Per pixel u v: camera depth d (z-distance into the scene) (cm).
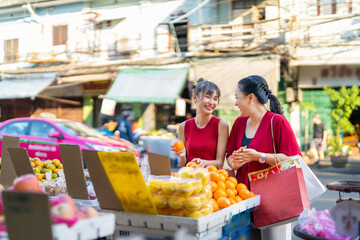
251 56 1302
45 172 312
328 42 1359
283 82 1432
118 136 1095
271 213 250
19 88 1639
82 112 1702
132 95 1403
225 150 301
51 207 153
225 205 223
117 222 215
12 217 150
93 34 1655
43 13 1745
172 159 1213
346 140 1402
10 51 1808
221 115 1425
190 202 199
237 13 1448
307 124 1430
